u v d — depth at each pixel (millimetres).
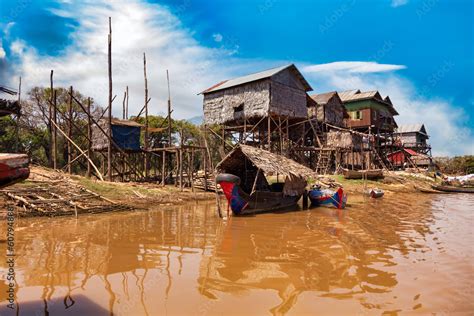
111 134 23578
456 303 5301
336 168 33219
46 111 33219
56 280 6191
